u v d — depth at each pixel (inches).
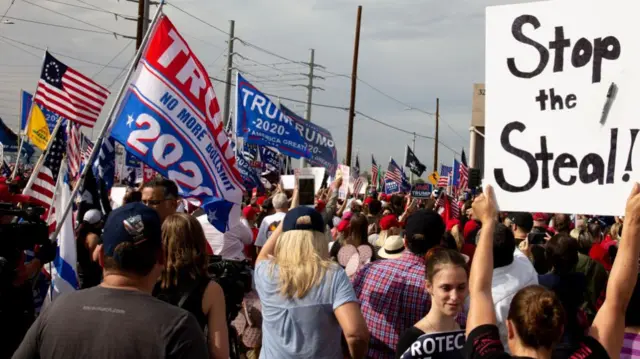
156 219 122.5
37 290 260.2
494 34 148.0
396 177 1004.6
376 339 188.2
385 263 193.0
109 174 431.5
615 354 126.3
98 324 114.2
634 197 125.6
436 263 159.0
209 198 259.8
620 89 137.8
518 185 146.1
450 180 1144.2
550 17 143.4
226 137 269.7
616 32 138.1
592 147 140.1
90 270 269.7
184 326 114.2
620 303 126.2
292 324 161.3
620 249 126.6
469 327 124.6
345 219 366.6
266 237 352.8
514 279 177.0
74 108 434.0
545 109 143.9
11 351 198.8
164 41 252.7
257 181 683.4
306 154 549.6
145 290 121.4
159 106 250.7
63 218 230.5
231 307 207.6
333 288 161.3
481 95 1231.5
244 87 525.7
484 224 133.0
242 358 285.7
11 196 235.8
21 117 810.2
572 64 141.7
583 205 140.6
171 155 252.1
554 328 109.3
